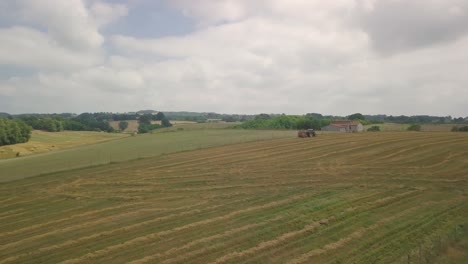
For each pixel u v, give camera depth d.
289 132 92.06
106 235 19.30
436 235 17.50
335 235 17.89
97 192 30.70
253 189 29.05
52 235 19.78
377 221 19.81
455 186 27.84
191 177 35.50
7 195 31.14
